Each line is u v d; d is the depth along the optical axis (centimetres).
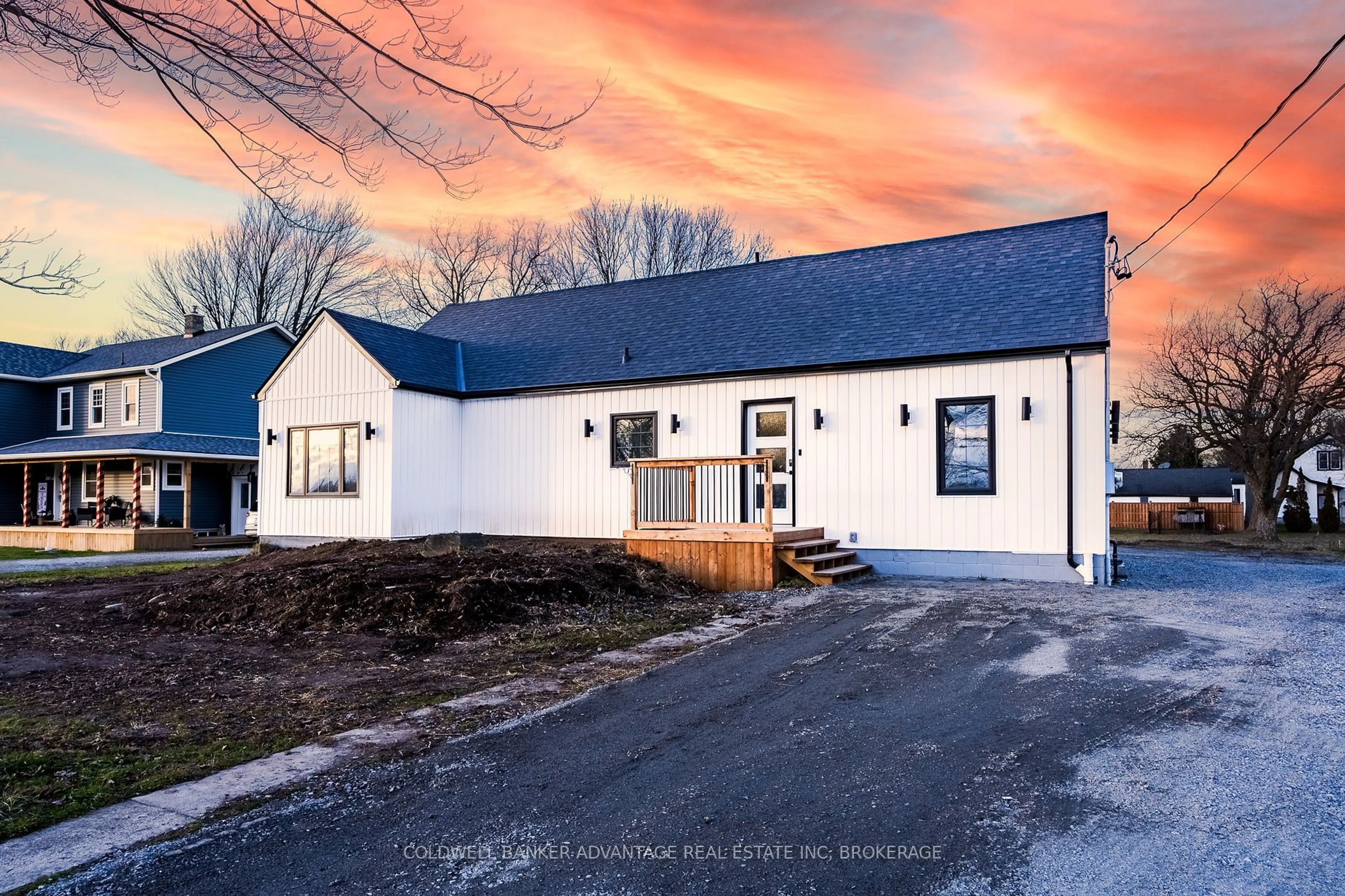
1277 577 1380
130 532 2111
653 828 388
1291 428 2819
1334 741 501
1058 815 397
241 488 2734
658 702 609
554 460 1580
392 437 1553
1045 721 542
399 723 563
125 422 2648
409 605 908
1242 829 380
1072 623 870
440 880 340
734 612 995
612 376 1513
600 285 1912
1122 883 331
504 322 1895
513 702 614
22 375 2772
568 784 446
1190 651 740
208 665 743
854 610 974
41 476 2808
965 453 1250
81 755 496
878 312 1408
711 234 4091
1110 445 1264
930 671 681
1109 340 1155
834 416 1337
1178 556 2000
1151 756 477
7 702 619
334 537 1631
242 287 3709
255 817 405
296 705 610
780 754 489
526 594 982
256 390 2845
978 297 1345
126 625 932
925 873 341
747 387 1405
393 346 1650
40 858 362
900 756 482
